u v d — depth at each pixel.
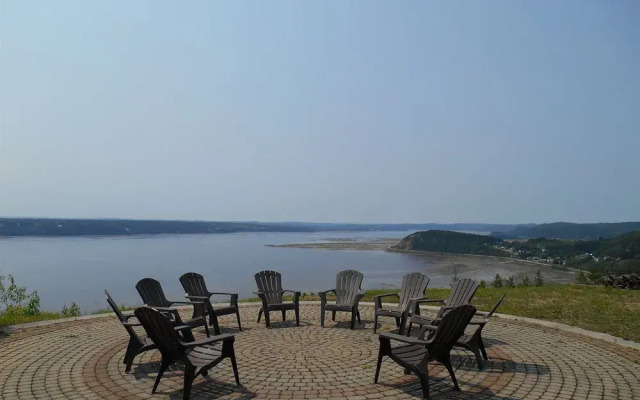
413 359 4.71
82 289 27.47
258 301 11.55
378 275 38.31
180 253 65.38
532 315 8.73
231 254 64.62
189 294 7.76
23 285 28.80
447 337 4.57
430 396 4.49
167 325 4.34
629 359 5.73
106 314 9.09
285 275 36.00
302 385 4.82
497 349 6.23
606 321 8.12
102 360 5.74
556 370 5.30
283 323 8.26
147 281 7.09
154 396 4.51
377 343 6.66
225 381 4.95
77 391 4.64
